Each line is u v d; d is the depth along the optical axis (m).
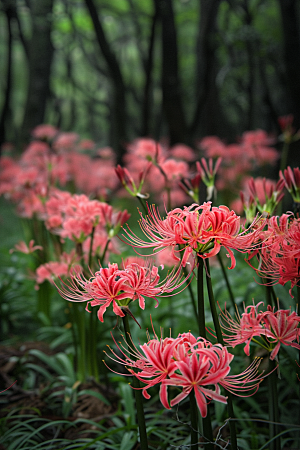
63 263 3.00
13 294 4.45
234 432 1.66
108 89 20.09
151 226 1.56
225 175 5.80
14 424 2.56
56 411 2.72
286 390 2.53
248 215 2.05
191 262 1.53
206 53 7.47
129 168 4.46
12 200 4.36
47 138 5.21
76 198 2.63
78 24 13.92
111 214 2.49
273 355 1.53
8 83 10.35
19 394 2.91
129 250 5.28
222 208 1.48
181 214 1.50
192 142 7.56
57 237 3.33
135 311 3.68
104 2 14.34
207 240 1.44
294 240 1.60
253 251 1.72
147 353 1.36
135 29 16.08
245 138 4.77
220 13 13.27
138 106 17.92
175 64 7.38
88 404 2.73
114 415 2.56
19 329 4.41
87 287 1.57
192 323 3.49
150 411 2.72
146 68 9.75
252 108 11.22
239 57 12.20
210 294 1.60
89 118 23.69
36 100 8.82
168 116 7.47
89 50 17.70
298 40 6.30
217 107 11.45
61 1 12.98
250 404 2.47
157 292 1.49
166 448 2.23
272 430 1.87
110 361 3.30
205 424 1.58
